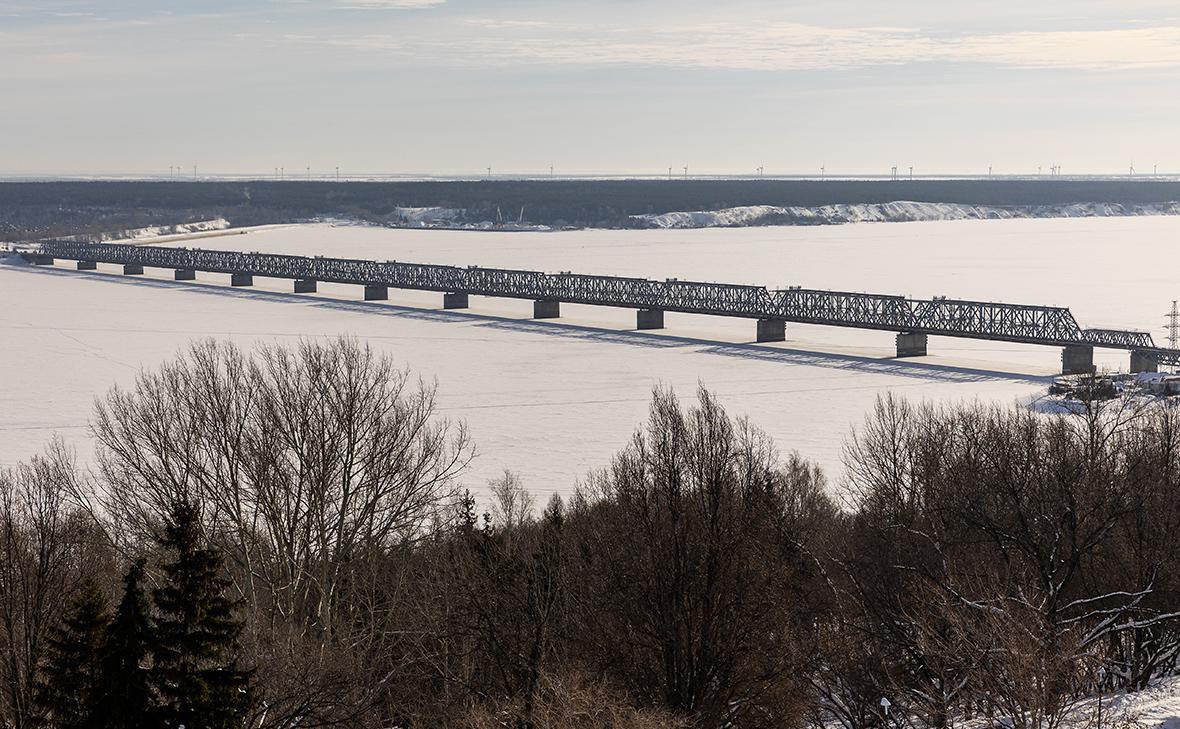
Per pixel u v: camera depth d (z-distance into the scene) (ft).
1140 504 112.47
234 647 85.20
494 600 103.40
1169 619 100.68
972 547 119.44
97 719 79.82
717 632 100.48
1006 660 85.87
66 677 81.10
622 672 100.37
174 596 83.35
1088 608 109.70
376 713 95.96
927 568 109.40
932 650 93.91
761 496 113.60
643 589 101.71
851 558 117.70
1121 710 86.48
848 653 105.50
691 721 96.02
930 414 214.90
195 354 206.69
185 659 82.69
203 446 116.88
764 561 106.32
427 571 116.67
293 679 92.27
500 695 98.53
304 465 113.19
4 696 88.02
